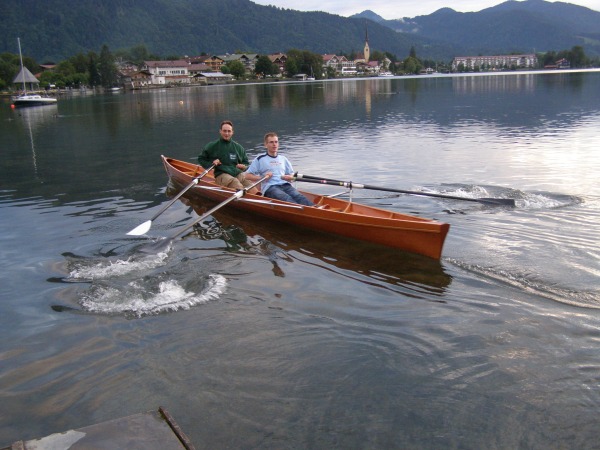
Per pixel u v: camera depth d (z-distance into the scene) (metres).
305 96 50.28
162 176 13.29
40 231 8.55
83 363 4.68
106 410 4.04
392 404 4.04
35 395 4.24
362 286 6.21
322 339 4.99
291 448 3.61
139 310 5.66
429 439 3.67
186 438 3.41
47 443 3.41
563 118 23.53
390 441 3.66
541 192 10.21
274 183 9.38
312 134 20.86
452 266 6.71
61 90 97.44
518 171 12.41
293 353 4.76
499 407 3.97
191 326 5.30
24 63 116.06
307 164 14.31
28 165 15.48
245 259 7.21
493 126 21.48
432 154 15.24
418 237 7.10
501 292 5.89
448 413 3.92
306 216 8.49
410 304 5.69
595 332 4.95
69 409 4.05
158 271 6.75
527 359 4.55
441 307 5.59
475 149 15.80
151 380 4.40
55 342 5.05
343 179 12.24
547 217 8.52
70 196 11.20
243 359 4.68
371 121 25.31
